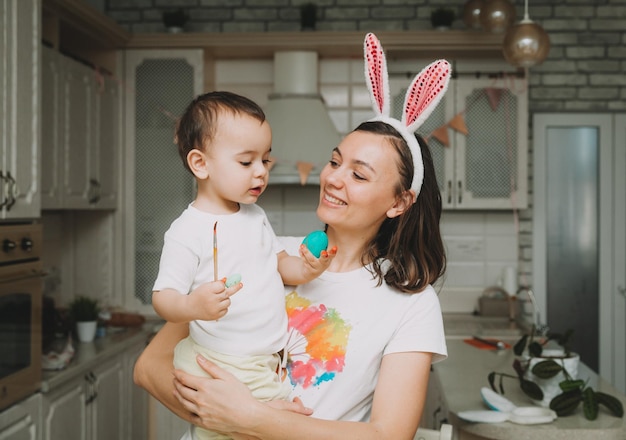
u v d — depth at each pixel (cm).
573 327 427
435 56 406
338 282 145
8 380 232
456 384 239
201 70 386
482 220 426
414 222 145
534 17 424
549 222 428
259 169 126
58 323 322
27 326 245
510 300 392
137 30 426
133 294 391
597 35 421
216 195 129
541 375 208
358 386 136
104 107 366
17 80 241
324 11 422
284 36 386
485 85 395
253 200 128
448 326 369
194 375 125
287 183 377
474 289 415
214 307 112
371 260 147
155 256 390
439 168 399
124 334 349
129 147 388
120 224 390
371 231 146
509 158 395
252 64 420
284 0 422
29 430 246
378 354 137
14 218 240
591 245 427
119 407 332
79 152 334
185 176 387
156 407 255
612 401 199
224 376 122
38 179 256
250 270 128
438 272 145
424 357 135
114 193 381
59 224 386
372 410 130
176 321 118
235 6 423
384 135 139
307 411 126
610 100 423
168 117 387
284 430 118
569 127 426
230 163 124
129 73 387
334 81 419
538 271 427
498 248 425
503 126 396
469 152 397
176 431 253
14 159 239
